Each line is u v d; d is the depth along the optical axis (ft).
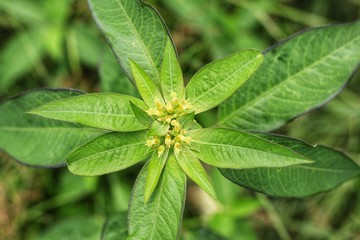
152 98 0.97
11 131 1.14
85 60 1.51
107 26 1.02
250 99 1.09
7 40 1.58
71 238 1.34
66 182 1.50
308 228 1.57
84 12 1.55
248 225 1.41
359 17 1.63
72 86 1.59
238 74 0.94
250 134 0.91
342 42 1.07
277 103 1.08
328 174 1.11
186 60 1.55
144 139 0.96
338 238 1.57
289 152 0.89
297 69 1.08
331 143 1.59
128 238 0.95
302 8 1.62
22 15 1.50
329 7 1.63
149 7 1.00
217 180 1.42
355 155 1.58
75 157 0.92
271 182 1.05
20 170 1.54
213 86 0.96
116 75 1.13
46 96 1.11
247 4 1.56
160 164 0.96
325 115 1.58
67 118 0.93
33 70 1.55
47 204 1.52
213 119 1.42
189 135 0.96
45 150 1.14
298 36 1.06
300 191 1.08
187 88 0.97
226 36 1.53
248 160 0.91
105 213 1.44
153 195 0.97
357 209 1.57
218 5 1.57
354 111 1.57
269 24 1.58
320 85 1.07
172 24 1.58
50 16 1.50
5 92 1.56
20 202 1.54
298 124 1.57
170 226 0.95
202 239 1.29
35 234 1.53
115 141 0.95
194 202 1.52
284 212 1.57
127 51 1.02
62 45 1.53
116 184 1.44
